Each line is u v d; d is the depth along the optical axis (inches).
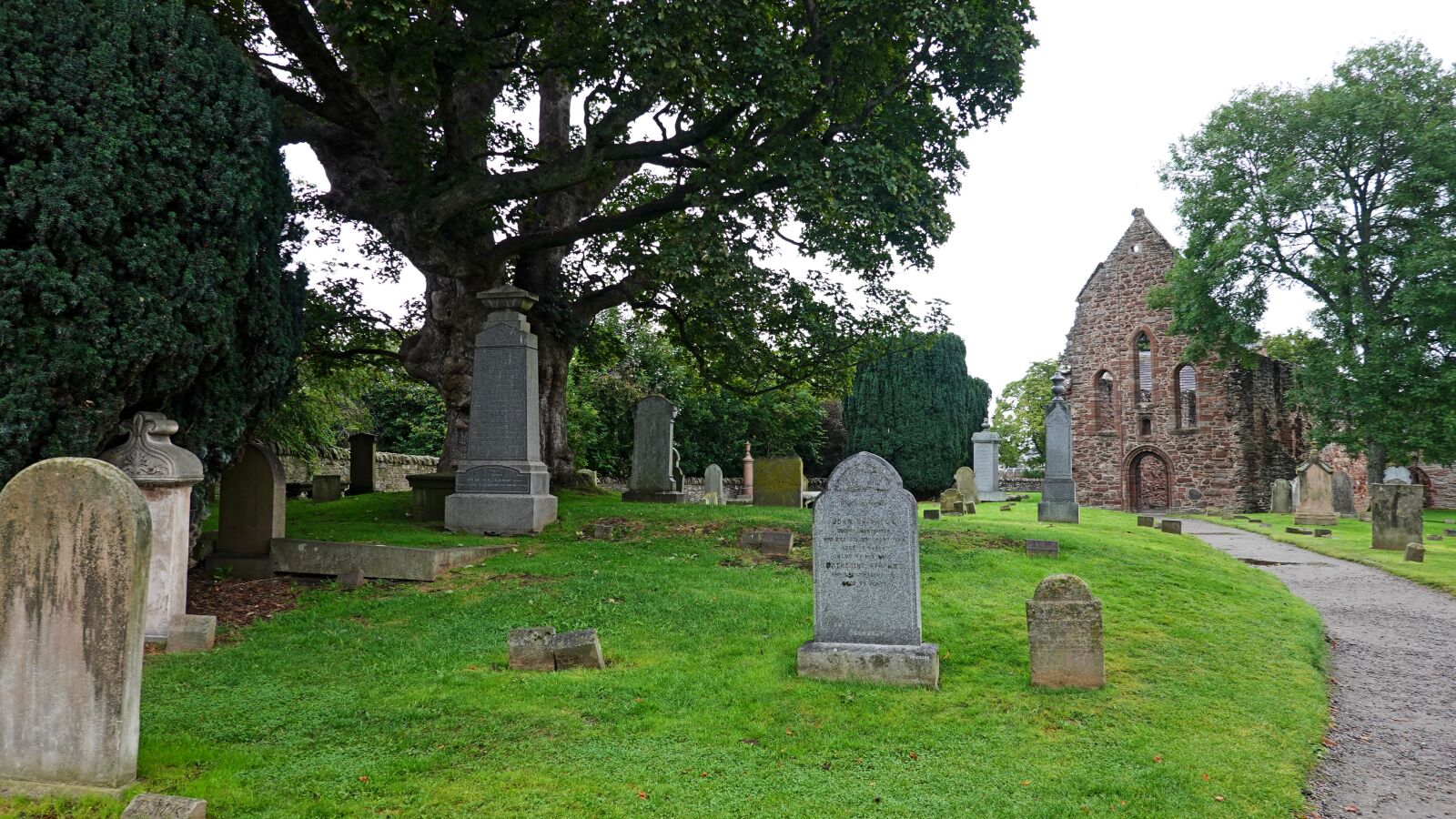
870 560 307.4
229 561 434.0
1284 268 1311.5
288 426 937.5
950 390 1834.4
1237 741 260.2
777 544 491.8
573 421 1513.3
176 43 343.3
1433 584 578.9
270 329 402.9
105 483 199.5
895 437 1824.6
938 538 535.5
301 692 277.9
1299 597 531.8
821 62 593.0
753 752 239.8
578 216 799.7
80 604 199.8
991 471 1385.3
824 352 888.3
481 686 282.2
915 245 639.8
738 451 1883.6
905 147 611.5
